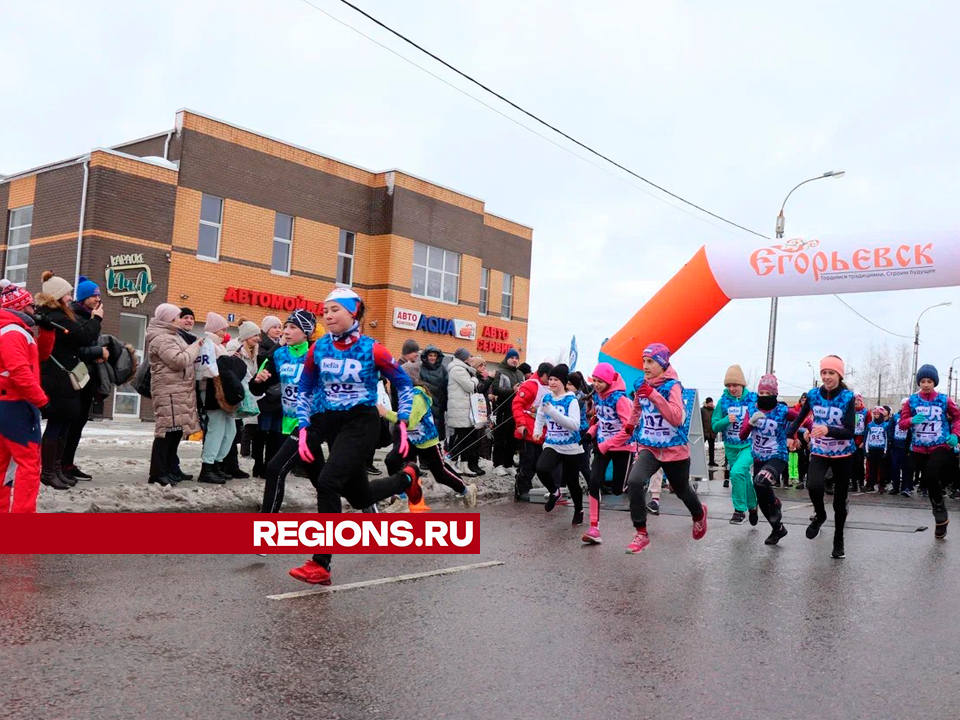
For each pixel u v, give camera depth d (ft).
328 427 19.85
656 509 36.35
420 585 19.92
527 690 13.02
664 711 12.33
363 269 92.68
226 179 79.30
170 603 17.06
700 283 46.55
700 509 26.78
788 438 27.94
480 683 13.24
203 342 31.22
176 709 11.48
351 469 19.31
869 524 36.17
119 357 29.84
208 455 31.42
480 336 106.11
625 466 31.71
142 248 73.20
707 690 13.35
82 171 71.41
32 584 18.02
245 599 17.67
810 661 15.12
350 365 19.48
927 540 31.58
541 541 27.76
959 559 27.22
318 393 20.13
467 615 17.43
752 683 13.78
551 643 15.66
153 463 29.45
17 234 79.10
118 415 73.26
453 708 12.11
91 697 11.74
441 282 99.81
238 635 15.06
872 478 59.31
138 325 73.97
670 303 46.91
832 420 26.71
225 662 13.56
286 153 84.33
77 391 27.40
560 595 19.74
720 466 71.82
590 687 13.28
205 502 27.91
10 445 22.57
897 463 55.83
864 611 19.29
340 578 20.17
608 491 43.55
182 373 29.60
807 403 27.50
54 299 26.45
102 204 70.74
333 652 14.39
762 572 23.79
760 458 30.78
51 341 26.35
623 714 12.14
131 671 12.89
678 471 26.35
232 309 79.92
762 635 16.83
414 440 28.09
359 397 19.66
